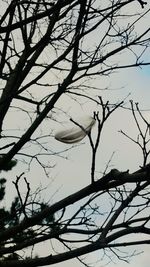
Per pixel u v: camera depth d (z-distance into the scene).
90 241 3.57
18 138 4.60
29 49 3.93
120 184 3.02
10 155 4.23
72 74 4.50
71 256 3.39
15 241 3.96
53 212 3.46
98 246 3.26
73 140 2.37
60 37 4.60
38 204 4.19
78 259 4.12
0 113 4.10
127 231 3.23
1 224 4.16
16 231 3.59
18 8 4.17
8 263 3.59
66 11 3.87
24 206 3.49
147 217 3.32
